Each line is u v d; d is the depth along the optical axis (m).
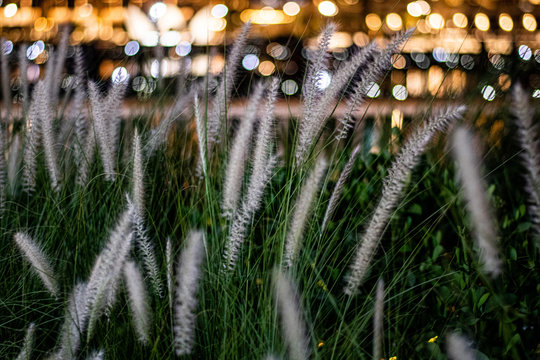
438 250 0.79
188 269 0.59
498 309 0.68
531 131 0.53
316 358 0.65
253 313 0.71
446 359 0.67
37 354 0.74
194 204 0.83
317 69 0.73
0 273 0.79
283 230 0.71
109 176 0.82
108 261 0.64
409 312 0.73
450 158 0.90
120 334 0.69
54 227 0.79
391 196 0.63
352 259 0.77
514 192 0.90
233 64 0.84
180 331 0.60
